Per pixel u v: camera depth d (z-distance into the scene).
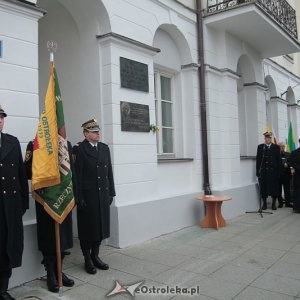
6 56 4.00
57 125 3.74
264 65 11.74
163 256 5.02
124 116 5.63
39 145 3.65
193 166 7.50
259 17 7.56
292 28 9.67
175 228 6.62
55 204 3.66
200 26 7.71
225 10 7.48
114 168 5.46
